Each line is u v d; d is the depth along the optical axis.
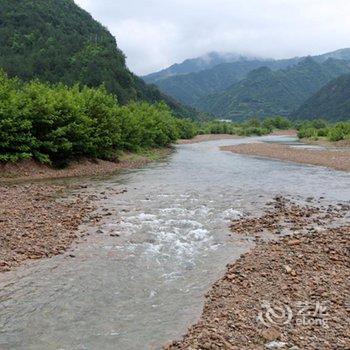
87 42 165.62
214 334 8.23
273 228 16.11
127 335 8.41
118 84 139.50
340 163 38.84
